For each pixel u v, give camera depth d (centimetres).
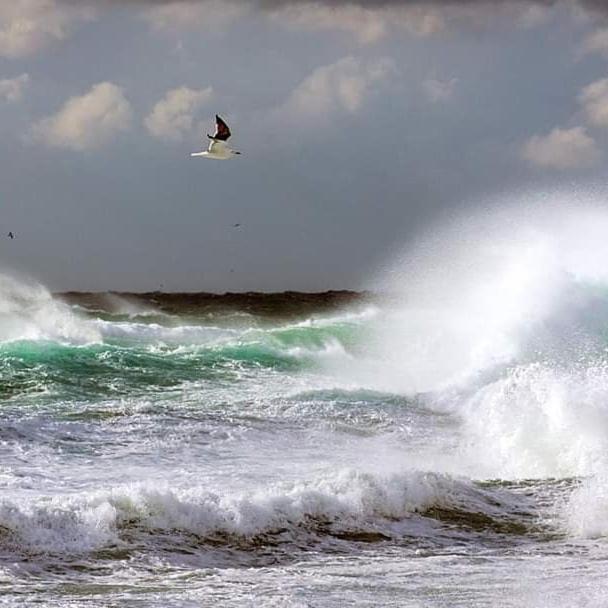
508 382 8669
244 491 5678
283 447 7544
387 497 5688
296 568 4756
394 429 8456
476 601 4219
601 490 6094
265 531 5225
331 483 5747
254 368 11788
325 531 5344
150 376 10888
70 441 7281
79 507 5062
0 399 9456
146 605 4056
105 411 8581
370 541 5284
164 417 8400
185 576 4534
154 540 4969
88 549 4794
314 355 12825
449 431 8512
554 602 4222
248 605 4081
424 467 7162
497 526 5644
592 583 4544
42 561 4622
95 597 4159
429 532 5478
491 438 7806
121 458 6838
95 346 11900
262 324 19950
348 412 9031
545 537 5516
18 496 5597
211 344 13300
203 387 10475
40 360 11006
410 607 4119
